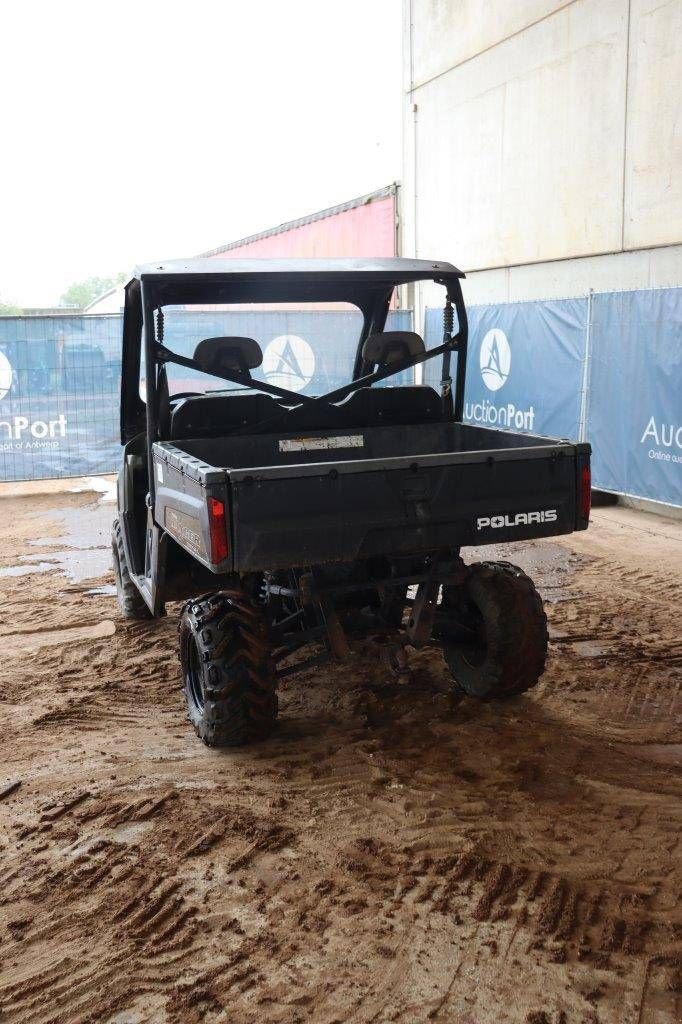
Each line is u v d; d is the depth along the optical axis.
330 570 4.58
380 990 2.65
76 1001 2.63
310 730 4.43
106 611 6.40
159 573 4.67
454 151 12.88
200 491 3.66
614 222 9.81
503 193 11.80
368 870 3.24
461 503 3.93
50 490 11.53
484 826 3.51
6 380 11.07
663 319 8.62
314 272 4.48
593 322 9.55
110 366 11.32
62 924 2.98
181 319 11.27
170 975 2.73
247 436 4.98
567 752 4.14
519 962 2.75
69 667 5.36
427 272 4.70
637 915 2.96
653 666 5.18
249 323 11.48
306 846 3.40
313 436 5.12
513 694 4.62
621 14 9.32
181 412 4.82
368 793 3.79
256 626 4.11
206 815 3.62
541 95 10.77
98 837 3.50
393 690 4.87
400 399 5.22
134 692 4.99
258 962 2.78
